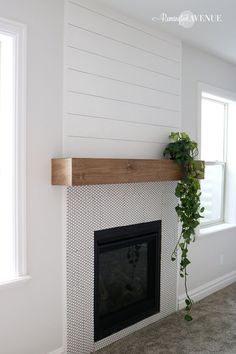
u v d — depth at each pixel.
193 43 3.09
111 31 2.41
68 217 2.18
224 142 3.97
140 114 2.65
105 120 2.39
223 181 3.97
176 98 2.98
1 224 2.00
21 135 1.94
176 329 2.71
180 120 3.04
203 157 3.67
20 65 1.92
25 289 2.00
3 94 1.97
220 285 3.65
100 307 2.46
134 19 2.56
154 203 2.79
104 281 2.49
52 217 2.11
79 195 2.24
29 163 2.00
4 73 1.96
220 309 3.11
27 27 1.96
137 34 2.61
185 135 2.79
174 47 2.94
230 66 3.72
